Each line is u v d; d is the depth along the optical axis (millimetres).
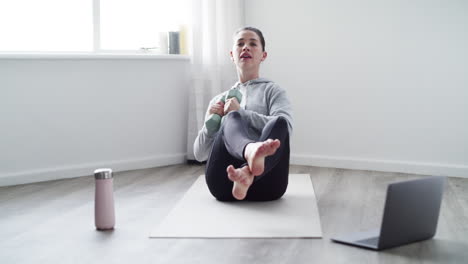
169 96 3904
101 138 3615
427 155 3533
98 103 3584
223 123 2553
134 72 3723
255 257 1875
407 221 1972
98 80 3570
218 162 2553
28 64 3283
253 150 1995
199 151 2787
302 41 3850
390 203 1888
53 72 3381
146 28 3965
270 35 3957
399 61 3566
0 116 3213
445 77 3443
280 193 2654
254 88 2799
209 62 3885
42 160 3385
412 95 3547
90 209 2615
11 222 2387
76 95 3488
